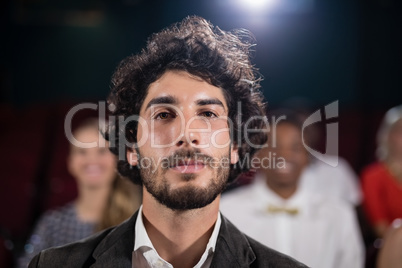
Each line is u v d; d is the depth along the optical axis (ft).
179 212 3.55
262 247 3.83
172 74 3.73
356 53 13.85
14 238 9.66
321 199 7.21
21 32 14.57
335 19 13.74
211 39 3.94
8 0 14.38
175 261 3.66
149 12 13.88
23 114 14.06
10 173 12.89
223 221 3.80
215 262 3.60
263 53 13.35
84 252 3.75
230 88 3.86
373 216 9.04
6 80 14.49
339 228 7.02
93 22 14.46
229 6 12.78
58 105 13.92
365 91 13.88
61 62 14.60
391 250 5.59
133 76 3.95
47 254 3.79
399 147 9.09
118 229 3.81
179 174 3.46
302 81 13.65
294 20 13.47
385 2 13.89
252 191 7.26
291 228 6.99
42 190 12.73
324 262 6.92
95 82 14.58
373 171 9.32
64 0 14.40
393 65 14.10
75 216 7.45
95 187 7.36
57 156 13.23
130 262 3.64
